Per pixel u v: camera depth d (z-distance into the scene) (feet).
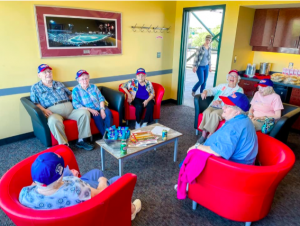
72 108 9.95
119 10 11.72
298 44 11.59
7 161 8.55
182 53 14.97
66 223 3.51
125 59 12.81
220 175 5.12
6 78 9.18
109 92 11.18
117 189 4.07
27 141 10.17
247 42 13.28
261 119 8.81
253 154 5.52
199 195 5.93
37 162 3.54
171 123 12.71
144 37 13.37
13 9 8.70
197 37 21.47
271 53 13.46
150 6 13.07
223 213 5.58
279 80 11.98
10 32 8.84
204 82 16.72
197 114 10.82
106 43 11.65
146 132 8.29
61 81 10.67
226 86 10.75
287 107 9.21
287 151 5.44
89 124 9.58
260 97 9.39
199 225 5.90
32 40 9.41
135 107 11.31
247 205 5.24
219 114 9.75
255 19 12.91
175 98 16.28
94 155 9.18
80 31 10.57
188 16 14.40
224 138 5.26
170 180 7.72
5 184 4.08
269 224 5.95
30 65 9.63
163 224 5.89
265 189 5.02
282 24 11.90
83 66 11.20
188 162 5.58
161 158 9.09
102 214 3.97
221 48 13.05
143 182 7.57
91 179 5.59
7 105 9.48
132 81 11.77
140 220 5.99
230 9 12.10
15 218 3.45
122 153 6.90
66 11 9.91
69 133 9.34
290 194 7.18
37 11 9.20
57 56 10.21
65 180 3.93
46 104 9.44
